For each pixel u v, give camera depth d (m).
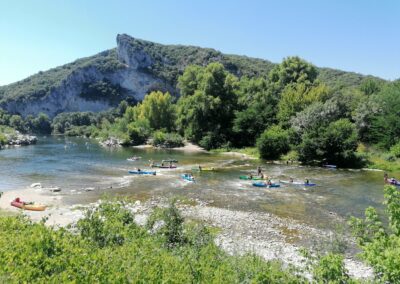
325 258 8.44
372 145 58.47
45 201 28.47
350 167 50.53
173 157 61.25
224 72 84.81
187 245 12.56
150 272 7.23
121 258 7.99
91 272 6.73
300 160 54.66
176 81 174.00
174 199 15.41
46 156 60.94
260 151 59.62
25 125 143.75
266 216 24.97
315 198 31.02
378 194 32.81
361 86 94.06
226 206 27.69
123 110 162.25
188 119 83.75
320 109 60.44
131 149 76.88
